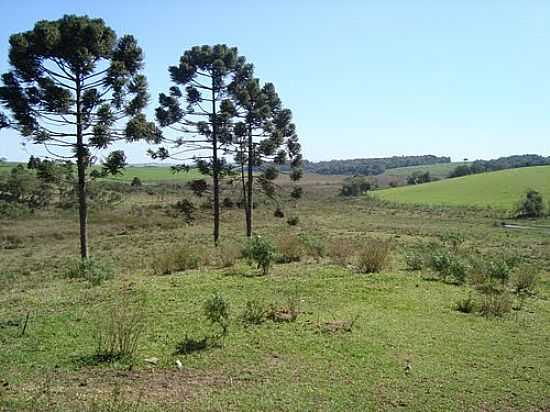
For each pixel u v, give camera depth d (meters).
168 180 103.62
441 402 6.55
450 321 10.57
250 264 17.97
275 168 33.25
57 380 7.00
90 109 21.34
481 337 9.49
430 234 41.44
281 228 45.06
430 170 168.12
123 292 12.89
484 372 7.68
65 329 9.44
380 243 21.88
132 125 21.80
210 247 25.11
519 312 11.70
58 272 21.28
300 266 17.61
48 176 21.89
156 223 47.81
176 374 7.30
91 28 20.27
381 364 7.89
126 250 30.80
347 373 7.47
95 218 49.09
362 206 80.19
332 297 12.54
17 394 6.43
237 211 59.53
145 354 8.11
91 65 20.81
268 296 12.49
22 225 44.81
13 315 10.60
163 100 28.53
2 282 17.75
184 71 28.31
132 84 21.86
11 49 19.97
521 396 6.82
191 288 13.34
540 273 19.41
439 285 14.51
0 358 7.86
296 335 9.23
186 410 6.06
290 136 33.47
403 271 16.92
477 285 14.96
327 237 32.44
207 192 31.30
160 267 17.47
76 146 21.31
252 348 8.48
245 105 30.66
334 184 126.75
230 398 6.46
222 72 28.94
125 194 69.69
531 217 62.44
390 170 181.62
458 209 72.31
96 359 7.82
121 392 6.58
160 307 11.16
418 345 8.90
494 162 158.00
